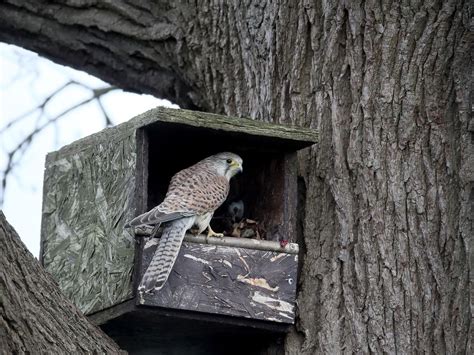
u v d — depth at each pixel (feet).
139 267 23.53
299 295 25.05
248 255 24.20
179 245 23.39
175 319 24.00
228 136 24.76
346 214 25.41
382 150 25.71
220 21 28.55
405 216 25.34
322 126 26.11
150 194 27.30
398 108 25.93
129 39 30.17
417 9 26.35
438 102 26.00
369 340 24.64
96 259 24.88
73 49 30.99
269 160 25.98
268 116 26.78
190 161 27.02
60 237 26.12
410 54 26.20
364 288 24.97
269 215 25.72
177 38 29.27
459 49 26.09
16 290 20.85
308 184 25.80
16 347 20.75
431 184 25.50
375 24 26.35
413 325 24.72
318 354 24.64
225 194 24.75
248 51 27.84
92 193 25.44
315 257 25.32
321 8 26.71
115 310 24.12
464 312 24.84
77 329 22.00
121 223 24.30
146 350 26.94
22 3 30.81
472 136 25.79
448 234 25.26
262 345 25.49
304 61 26.71
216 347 26.68
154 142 25.63
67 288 25.45
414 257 25.11
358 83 26.13
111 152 24.99
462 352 24.63
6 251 20.77
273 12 27.20
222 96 28.40
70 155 26.37
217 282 23.90
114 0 30.09
